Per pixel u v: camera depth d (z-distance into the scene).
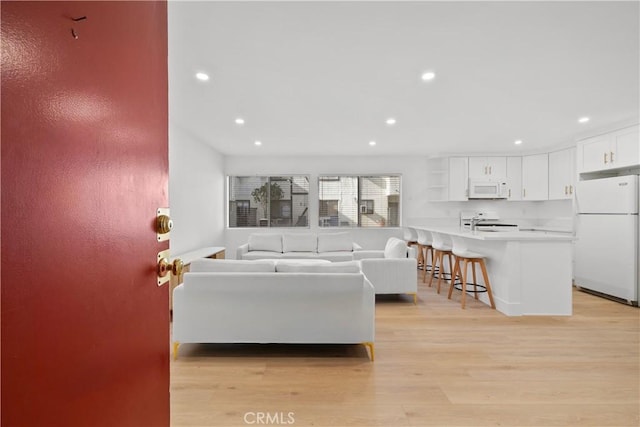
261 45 2.18
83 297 0.58
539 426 1.63
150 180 0.82
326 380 2.06
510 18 1.88
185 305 2.40
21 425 0.45
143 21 0.80
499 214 6.41
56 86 0.52
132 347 0.74
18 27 0.45
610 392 1.92
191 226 4.80
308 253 5.45
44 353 0.49
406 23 1.93
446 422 1.66
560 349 2.51
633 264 3.70
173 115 3.78
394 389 1.96
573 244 4.80
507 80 2.78
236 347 2.59
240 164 6.52
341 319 2.37
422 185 6.53
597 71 2.60
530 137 4.91
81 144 0.57
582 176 4.66
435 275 5.47
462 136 4.86
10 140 0.43
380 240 6.57
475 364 2.27
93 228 0.60
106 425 0.64
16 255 0.44
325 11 1.81
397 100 3.27
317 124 4.19
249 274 2.38
